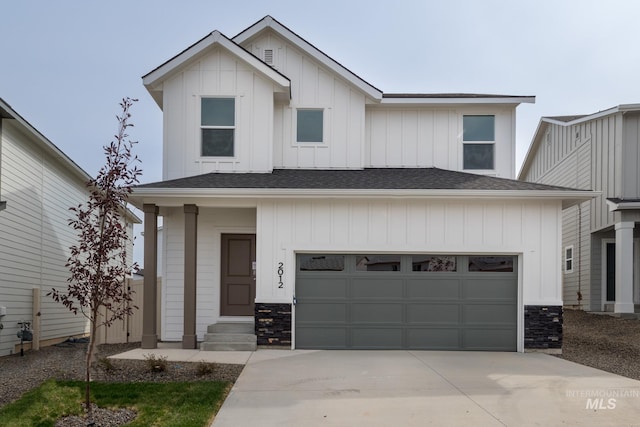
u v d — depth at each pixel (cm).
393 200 1078
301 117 1327
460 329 1074
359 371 838
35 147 1268
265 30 1323
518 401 659
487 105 1354
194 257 1085
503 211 1078
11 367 908
